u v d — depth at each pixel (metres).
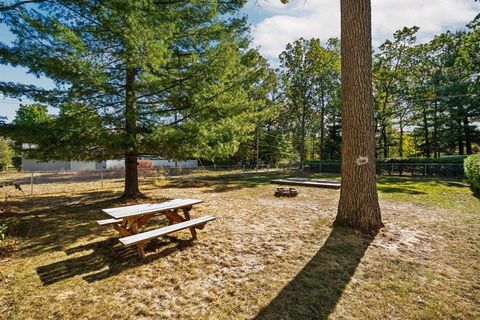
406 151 32.06
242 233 4.34
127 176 8.02
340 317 2.11
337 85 26.27
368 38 4.34
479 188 8.68
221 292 2.50
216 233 4.34
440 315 2.14
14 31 5.11
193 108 7.04
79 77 5.42
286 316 2.12
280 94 28.02
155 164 26.16
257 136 26.53
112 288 2.58
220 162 30.81
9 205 6.92
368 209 4.41
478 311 2.19
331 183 11.18
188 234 4.29
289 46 26.72
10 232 4.43
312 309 2.22
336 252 3.47
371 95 4.43
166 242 3.89
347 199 4.54
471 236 4.14
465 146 23.75
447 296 2.42
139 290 2.54
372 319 2.09
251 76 9.59
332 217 5.41
